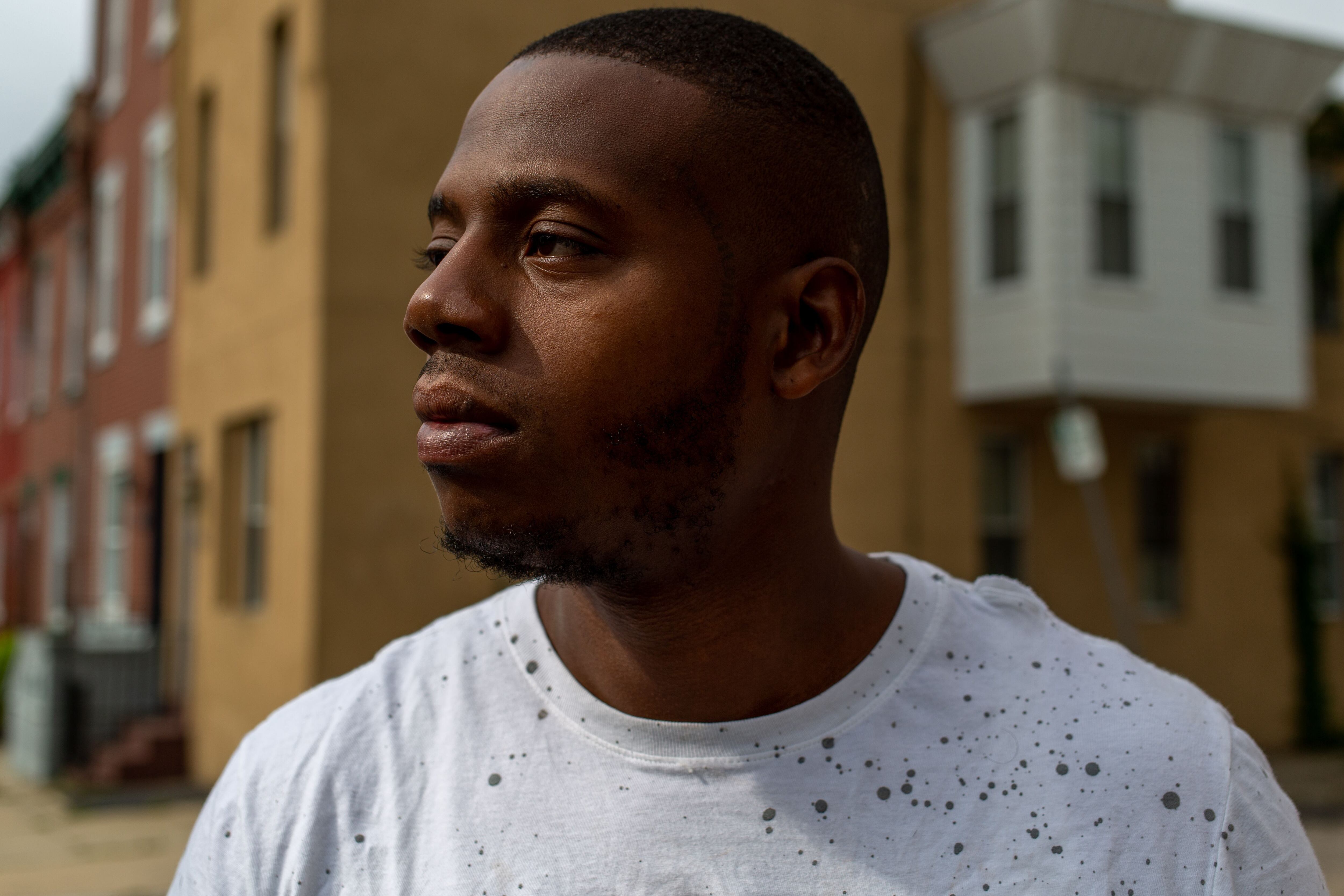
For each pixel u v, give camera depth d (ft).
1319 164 40.78
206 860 3.44
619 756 3.30
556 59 3.15
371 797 3.40
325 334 26.40
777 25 31.19
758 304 3.17
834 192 3.39
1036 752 3.33
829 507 3.54
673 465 3.01
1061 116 31.58
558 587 3.65
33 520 54.08
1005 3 31.12
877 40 32.86
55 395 50.67
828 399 3.49
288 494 27.40
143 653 34.01
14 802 29.71
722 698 3.35
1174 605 36.68
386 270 26.96
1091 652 3.67
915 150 33.14
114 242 42.86
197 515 33.30
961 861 3.16
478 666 3.59
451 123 27.73
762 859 3.14
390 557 26.48
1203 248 33.86
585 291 2.95
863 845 3.17
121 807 28.48
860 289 3.35
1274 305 35.06
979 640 3.59
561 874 3.15
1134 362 32.32
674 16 3.28
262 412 29.25
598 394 2.92
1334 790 30.83
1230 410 36.47
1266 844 3.32
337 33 26.78
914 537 32.24
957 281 33.45
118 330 41.65
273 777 3.49
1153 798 3.26
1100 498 35.27
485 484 2.95
